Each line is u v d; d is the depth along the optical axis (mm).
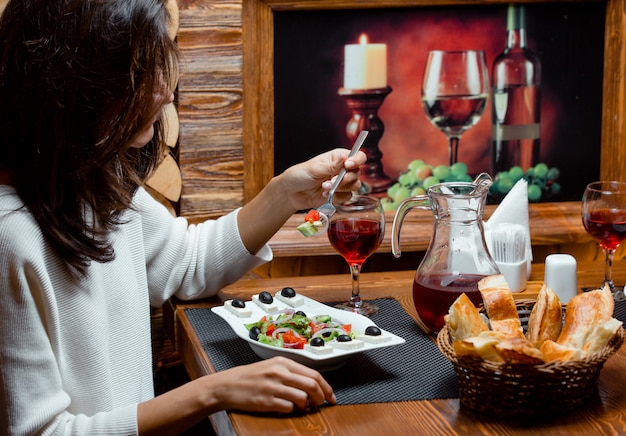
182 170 2049
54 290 1253
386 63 2109
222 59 2021
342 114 2121
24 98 1164
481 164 2184
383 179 2156
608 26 2168
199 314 1626
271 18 2043
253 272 2125
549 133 2199
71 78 1151
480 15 2121
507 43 2143
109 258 1282
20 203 1202
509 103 2166
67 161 1193
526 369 1076
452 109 2146
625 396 1185
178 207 2115
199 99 2027
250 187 2102
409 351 1394
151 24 1187
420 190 2170
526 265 1706
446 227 1423
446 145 2164
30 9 1167
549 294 1217
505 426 1107
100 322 1305
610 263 1666
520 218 1752
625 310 1566
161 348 2156
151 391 1486
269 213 1669
